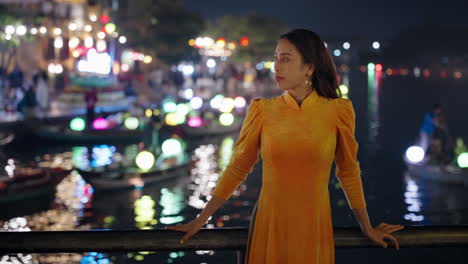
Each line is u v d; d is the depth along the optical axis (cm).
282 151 242
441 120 1351
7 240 246
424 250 793
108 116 2503
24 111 2181
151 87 4169
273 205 245
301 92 253
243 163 254
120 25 5091
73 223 954
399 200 1116
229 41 7712
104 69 3177
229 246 253
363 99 4022
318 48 252
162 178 1272
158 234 249
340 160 252
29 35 3425
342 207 1045
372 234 250
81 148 1833
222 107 2262
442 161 1331
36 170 1199
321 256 247
